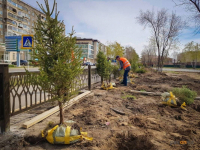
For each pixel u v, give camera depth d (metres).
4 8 46.75
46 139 2.72
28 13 57.28
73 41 3.02
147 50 36.22
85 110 4.52
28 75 2.98
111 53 30.23
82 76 7.06
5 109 2.93
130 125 3.50
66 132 2.64
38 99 5.93
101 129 3.24
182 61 60.56
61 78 2.80
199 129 3.33
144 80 13.22
